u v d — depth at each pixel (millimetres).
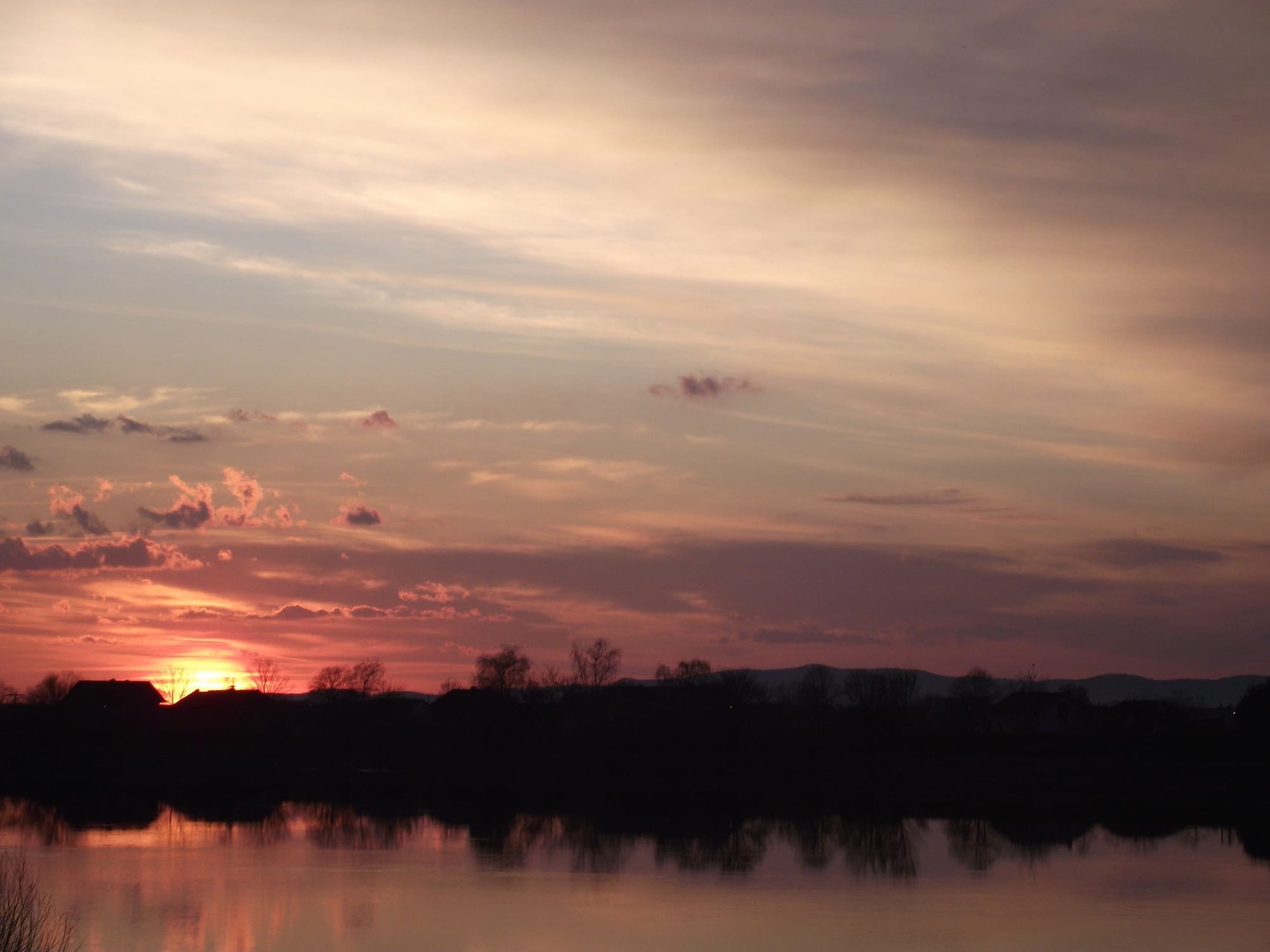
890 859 75938
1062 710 176750
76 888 64500
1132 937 53625
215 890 64062
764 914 58281
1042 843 84062
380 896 62406
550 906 60031
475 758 141125
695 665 175250
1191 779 118938
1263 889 65625
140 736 163125
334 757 150000
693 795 116125
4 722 161125
